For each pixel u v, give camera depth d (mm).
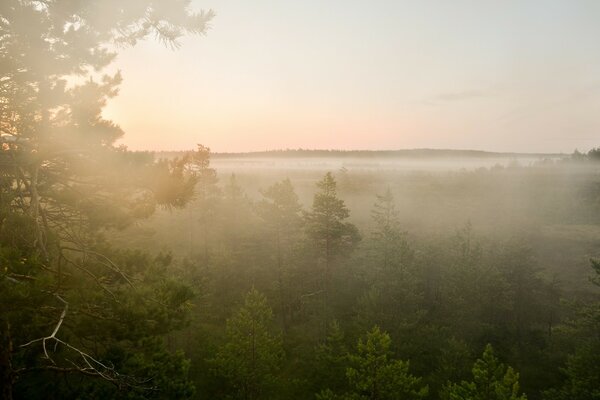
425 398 22875
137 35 6973
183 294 7312
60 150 7012
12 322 5426
